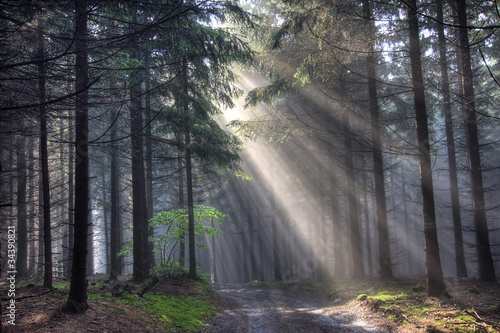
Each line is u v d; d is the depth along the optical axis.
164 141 12.01
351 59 9.68
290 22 10.50
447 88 12.52
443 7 10.88
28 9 4.72
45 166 8.97
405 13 9.44
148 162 16.19
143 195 12.76
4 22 4.91
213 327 8.22
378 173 13.07
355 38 9.31
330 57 9.23
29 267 19.30
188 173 13.96
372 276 14.67
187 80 13.11
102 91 5.80
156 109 12.30
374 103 12.23
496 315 6.68
